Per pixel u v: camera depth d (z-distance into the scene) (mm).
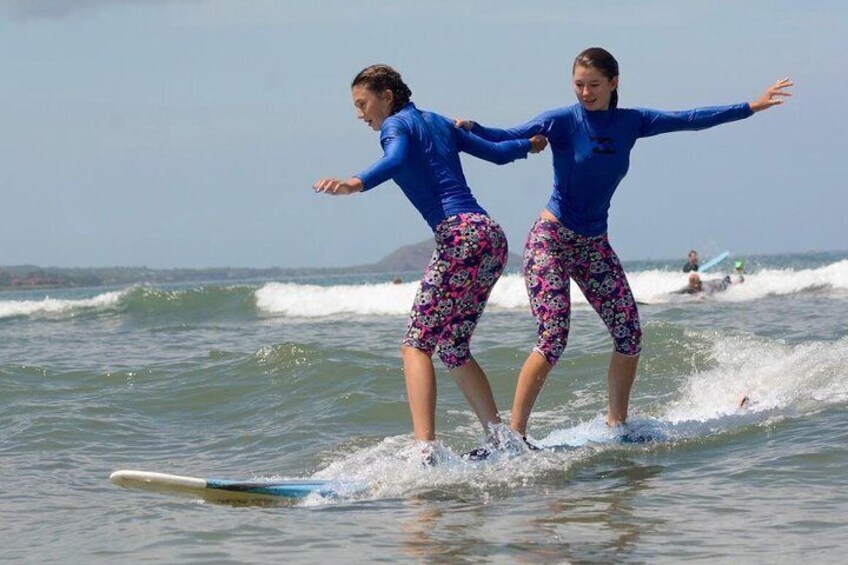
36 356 32188
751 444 13906
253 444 16766
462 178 13180
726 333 23469
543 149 14328
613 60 13867
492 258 13047
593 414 17609
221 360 25188
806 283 54000
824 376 18203
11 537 11234
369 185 11945
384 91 13219
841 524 9930
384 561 9375
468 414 17859
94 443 17125
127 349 33750
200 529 10852
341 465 14062
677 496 11453
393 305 54750
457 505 11578
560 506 11273
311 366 22438
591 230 14227
